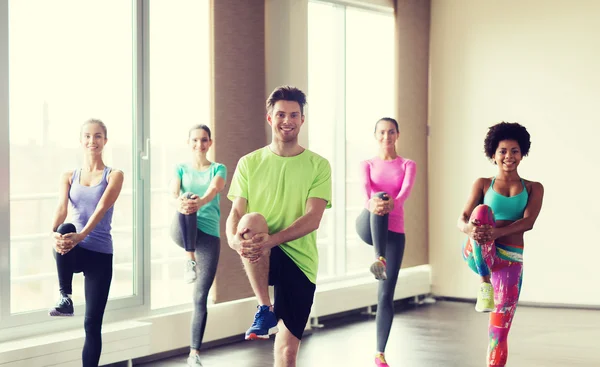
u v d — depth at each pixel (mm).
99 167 4105
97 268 3971
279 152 3092
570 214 7117
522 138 3723
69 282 3895
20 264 8633
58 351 4375
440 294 7691
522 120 7301
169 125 6848
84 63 6469
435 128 7688
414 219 7539
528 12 7242
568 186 7125
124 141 5188
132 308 5098
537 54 7223
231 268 5656
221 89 5543
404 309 7164
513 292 3670
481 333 6023
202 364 4984
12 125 6773
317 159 3076
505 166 3703
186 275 4777
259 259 3000
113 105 5312
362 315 6891
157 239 8664
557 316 6707
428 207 7738
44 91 6727
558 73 7145
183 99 6246
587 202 7051
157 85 6816
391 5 7242
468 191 7535
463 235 7574
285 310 3111
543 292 7227
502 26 7352
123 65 5141
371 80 7602
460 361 5070
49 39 6637
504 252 3645
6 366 4121
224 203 5609
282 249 3100
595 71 7012
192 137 4941
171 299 7473
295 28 6051
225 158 5578
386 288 4773
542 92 7211
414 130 7500
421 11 7566
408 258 7465
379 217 4484
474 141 7496
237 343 5645
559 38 7133
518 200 3672
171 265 8195
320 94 7320
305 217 2980
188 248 4730
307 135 6199
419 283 7559
